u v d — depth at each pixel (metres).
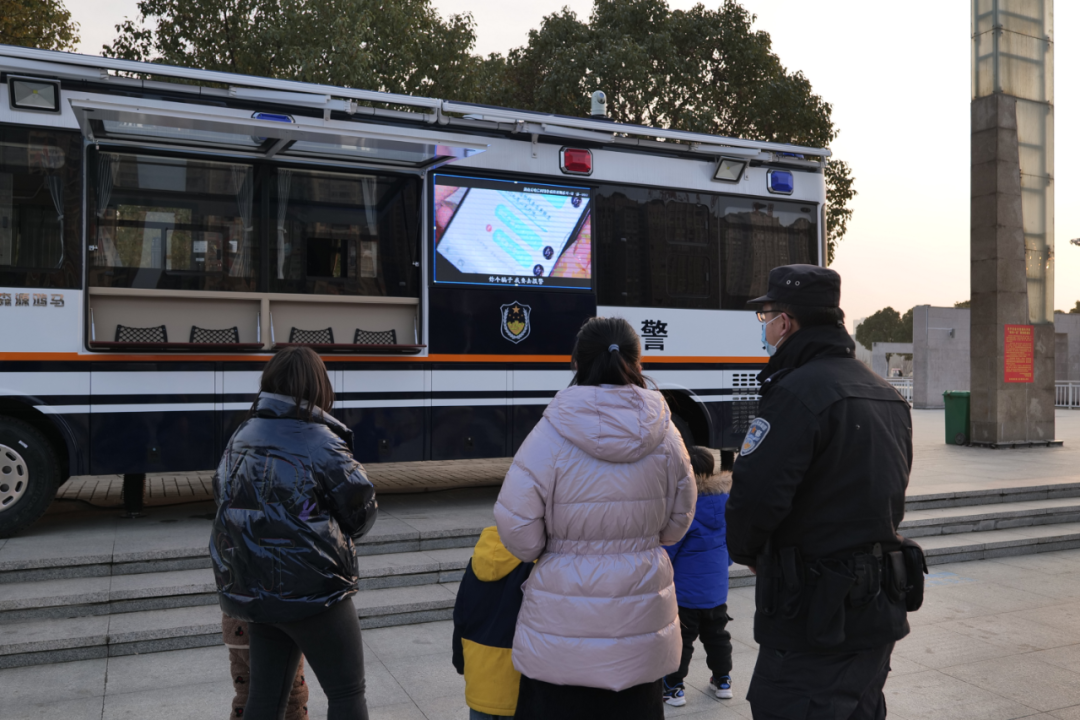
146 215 6.04
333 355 6.49
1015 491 8.45
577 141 7.41
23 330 5.62
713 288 7.95
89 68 5.74
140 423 5.89
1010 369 12.85
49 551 5.26
